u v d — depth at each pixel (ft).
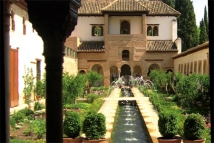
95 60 124.47
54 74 12.19
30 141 28.94
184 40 149.28
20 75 59.41
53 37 12.17
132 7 125.18
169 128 29.19
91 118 29.66
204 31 148.77
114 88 117.08
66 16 12.01
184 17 149.38
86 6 132.87
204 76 53.83
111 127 38.47
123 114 58.49
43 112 48.37
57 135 12.07
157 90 96.17
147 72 124.88
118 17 129.59
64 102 52.42
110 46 124.67
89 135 29.50
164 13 129.59
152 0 137.49
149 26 131.23
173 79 84.28
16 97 56.49
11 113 45.88
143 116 47.39
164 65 125.08
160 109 50.39
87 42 128.88
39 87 51.19
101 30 131.95
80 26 130.41
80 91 54.13
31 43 68.08
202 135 27.84
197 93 53.36
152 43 128.36
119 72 124.26
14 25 56.24
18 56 58.34
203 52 77.66
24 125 39.34
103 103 67.21
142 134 40.01
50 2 11.84
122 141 35.91
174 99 67.51
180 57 111.55
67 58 100.32
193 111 50.67
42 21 12.09
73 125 30.17
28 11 12.10
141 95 86.69
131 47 124.98
